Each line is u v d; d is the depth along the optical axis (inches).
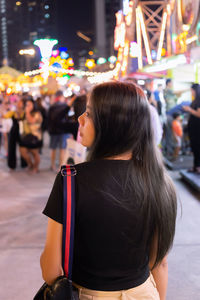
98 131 58.6
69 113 334.0
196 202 255.9
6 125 489.4
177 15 341.4
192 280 148.9
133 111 58.6
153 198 58.9
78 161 194.9
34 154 373.4
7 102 510.0
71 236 55.0
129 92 59.2
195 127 318.3
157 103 427.2
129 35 502.6
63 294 54.4
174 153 371.9
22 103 382.3
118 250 56.8
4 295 137.2
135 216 57.4
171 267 160.1
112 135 58.3
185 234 197.3
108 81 61.3
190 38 293.3
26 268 158.6
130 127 58.4
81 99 181.0
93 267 56.9
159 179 60.5
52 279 57.0
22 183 328.8
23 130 371.6
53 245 55.6
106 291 56.3
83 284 57.0
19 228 209.0
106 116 58.0
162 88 419.2
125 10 514.9
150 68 371.2
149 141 60.5
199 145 321.4
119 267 57.3
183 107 313.6
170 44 411.8
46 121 470.6
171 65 309.4
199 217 223.6
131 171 58.0
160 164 61.6
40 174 368.2
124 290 56.9
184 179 323.6
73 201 55.0
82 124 61.9
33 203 262.1
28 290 140.9
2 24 3796.8
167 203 60.5
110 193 55.9
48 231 56.2
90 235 56.1
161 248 61.8
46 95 933.8
